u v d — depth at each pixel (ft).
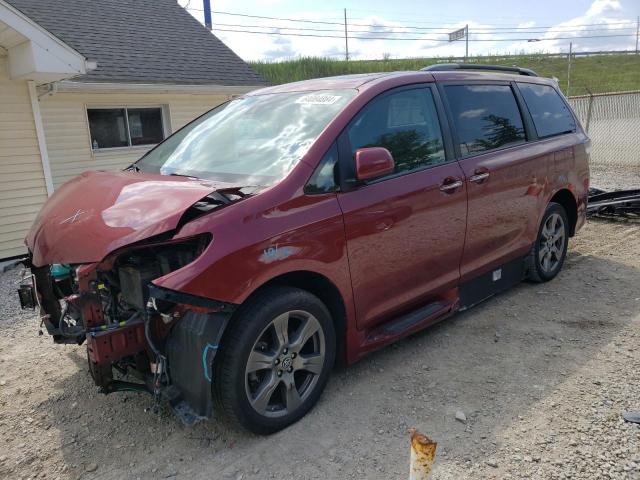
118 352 9.05
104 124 36.65
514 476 8.42
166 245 9.23
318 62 118.73
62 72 25.45
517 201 14.80
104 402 11.28
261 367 9.43
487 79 14.80
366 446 9.37
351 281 10.61
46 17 38.96
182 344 8.75
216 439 9.81
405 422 10.02
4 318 17.12
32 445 9.91
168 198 9.30
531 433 9.50
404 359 12.50
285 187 9.78
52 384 12.21
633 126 48.34
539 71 168.96
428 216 11.99
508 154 14.51
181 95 40.14
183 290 8.36
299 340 9.91
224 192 9.41
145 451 9.57
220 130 12.94
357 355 11.21
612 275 17.74
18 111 27.58
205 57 43.62
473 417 10.09
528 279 17.02
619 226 24.68
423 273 12.23
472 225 13.26
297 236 9.62
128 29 42.45
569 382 11.18
